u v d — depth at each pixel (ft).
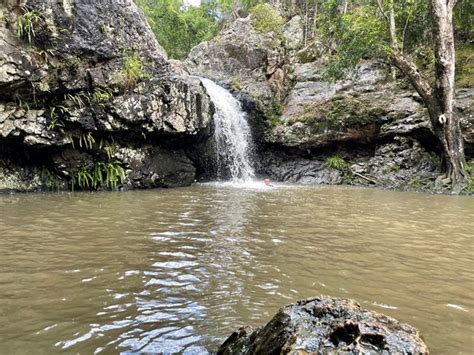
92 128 34.91
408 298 10.68
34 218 21.25
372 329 5.68
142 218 21.52
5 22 30.42
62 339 8.14
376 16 45.42
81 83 33.96
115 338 8.21
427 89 39.45
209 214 23.08
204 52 67.15
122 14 37.24
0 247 15.19
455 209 26.68
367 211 25.27
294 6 78.79
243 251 15.01
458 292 11.20
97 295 10.57
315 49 63.41
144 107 37.14
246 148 55.16
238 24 67.36
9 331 8.47
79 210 24.11
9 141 32.63
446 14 37.50
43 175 35.29
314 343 5.60
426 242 17.07
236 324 8.93
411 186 40.27
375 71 51.16
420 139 43.80
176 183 41.47
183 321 9.05
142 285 11.33
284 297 10.58
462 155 38.45
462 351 7.80
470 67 44.86
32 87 31.73
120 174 37.22
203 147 46.16
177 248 15.30
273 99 57.93
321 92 56.49
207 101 43.55
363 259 14.32
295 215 23.24
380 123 46.29
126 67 36.32
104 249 15.06
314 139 50.34
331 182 48.44
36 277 11.92
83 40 34.12
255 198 31.24
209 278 11.98
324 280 11.99
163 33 97.60
